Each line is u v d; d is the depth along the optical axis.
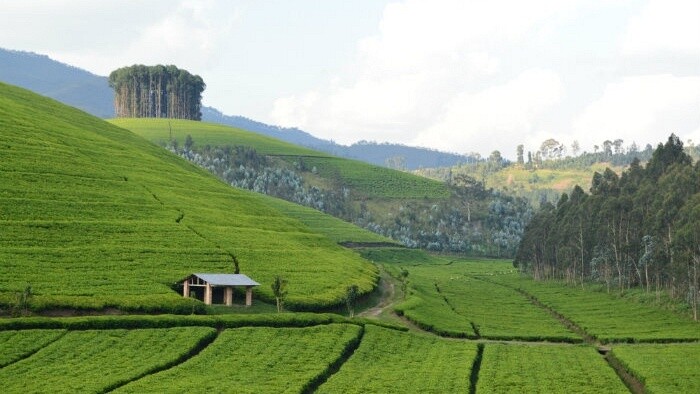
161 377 96.19
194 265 156.50
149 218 180.88
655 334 145.62
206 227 187.75
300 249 196.00
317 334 123.12
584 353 125.31
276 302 149.12
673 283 183.62
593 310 180.88
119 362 101.00
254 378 98.25
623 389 99.88
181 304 132.88
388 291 190.12
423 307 164.12
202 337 113.88
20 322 110.12
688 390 98.69
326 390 95.44
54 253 147.00
